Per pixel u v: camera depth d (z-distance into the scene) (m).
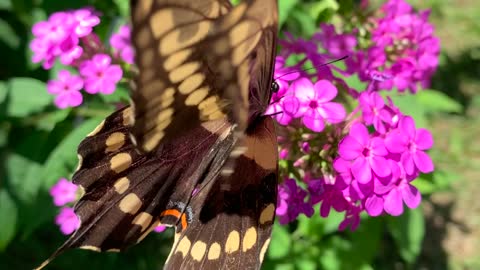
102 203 0.36
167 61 0.30
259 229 0.38
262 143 0.37
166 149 0.36
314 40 0.48
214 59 0.31
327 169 0.41
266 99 0.35
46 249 0.58
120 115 0.36
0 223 0.49
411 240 0.53
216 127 0.35
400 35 0.49
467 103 0.83
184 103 0.33
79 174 0.36
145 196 0.36
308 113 0.40
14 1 0.54
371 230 0.52
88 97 0.48
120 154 0.36
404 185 0.40
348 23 0.51
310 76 0.42
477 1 0.94
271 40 0.33
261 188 0.37
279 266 0.51
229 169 0.33
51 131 0.48
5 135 0.52
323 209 0.41
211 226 0.37
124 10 0.50
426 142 0.40
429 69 0.51
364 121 0.40
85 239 0.36
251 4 0.30
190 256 0.37
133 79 0.30
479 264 0.70
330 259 0.52
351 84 0.47
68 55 0.44
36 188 0.49
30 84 0.48
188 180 0.36
